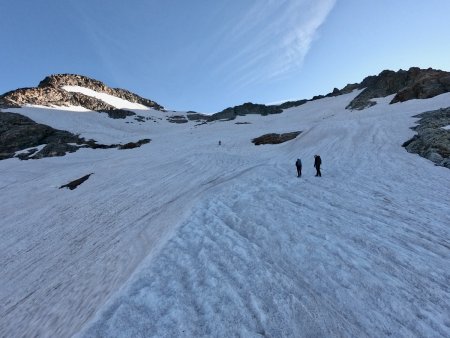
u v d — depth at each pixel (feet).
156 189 93.40
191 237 40.06
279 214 48.57
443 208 51.24
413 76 261.03
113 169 135.44
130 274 33.53
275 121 320.09
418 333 25.58
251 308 27.53
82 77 497.87
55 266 56.13
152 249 38.55
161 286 29.60
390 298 29.53
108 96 489.67
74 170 149.59
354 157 93.61
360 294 30.14
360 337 25.23
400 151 91.66
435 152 79.56
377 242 40.11
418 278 32.63
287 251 37.91
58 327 32.27
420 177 68.69
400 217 48.65
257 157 133.08
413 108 160.04
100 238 62.34
